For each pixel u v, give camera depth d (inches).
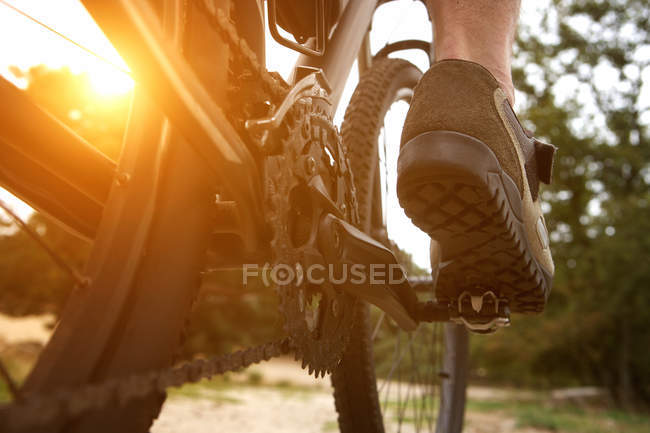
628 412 352.2
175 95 19.2
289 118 26.8
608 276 402.9
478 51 35.8
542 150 36.5
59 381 16.0
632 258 390.9
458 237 32.5
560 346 424.8
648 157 513.7
